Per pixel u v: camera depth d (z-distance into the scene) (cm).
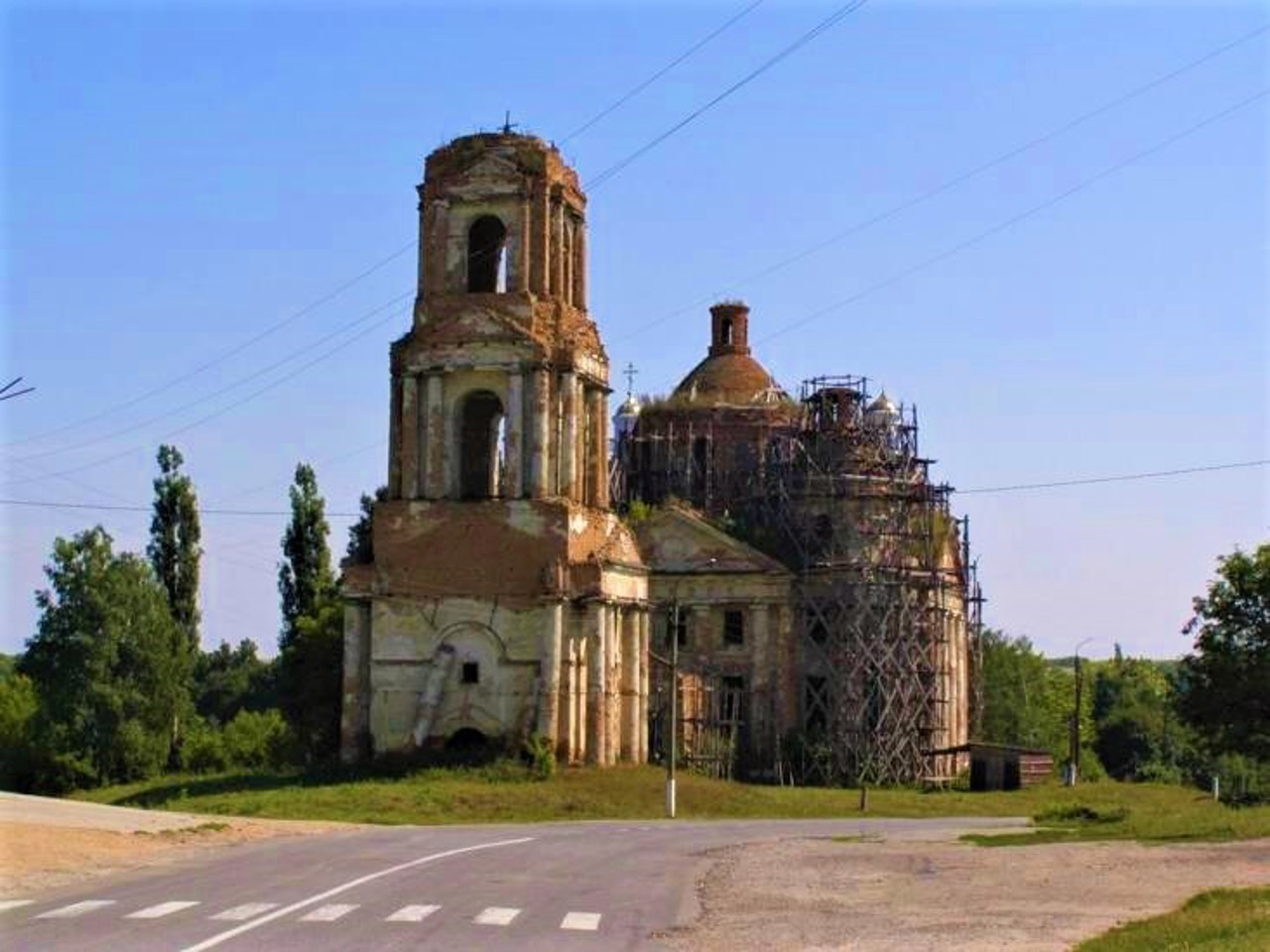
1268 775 12356
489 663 7350
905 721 9800
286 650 9800
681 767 9094
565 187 7725
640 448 11131
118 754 9569
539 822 6081
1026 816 6931
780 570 9919
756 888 3228
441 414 7531
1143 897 3072
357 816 6034
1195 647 8344
